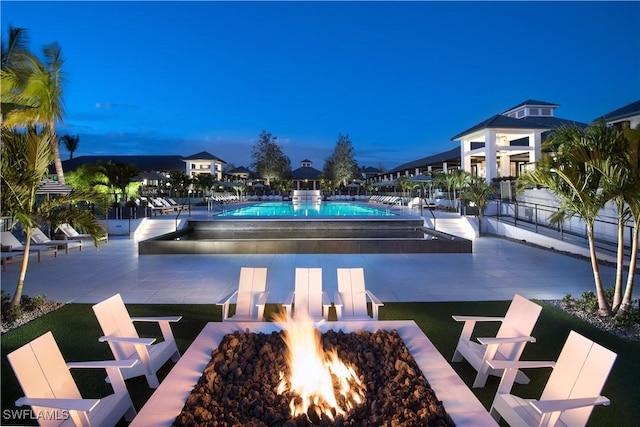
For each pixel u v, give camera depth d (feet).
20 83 22.50
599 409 11.21
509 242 46.24
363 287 18.34
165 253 37.24
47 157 20.12
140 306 21.03
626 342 15.93
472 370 13.87
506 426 10.62
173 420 8.48
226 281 26.71
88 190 22.22
